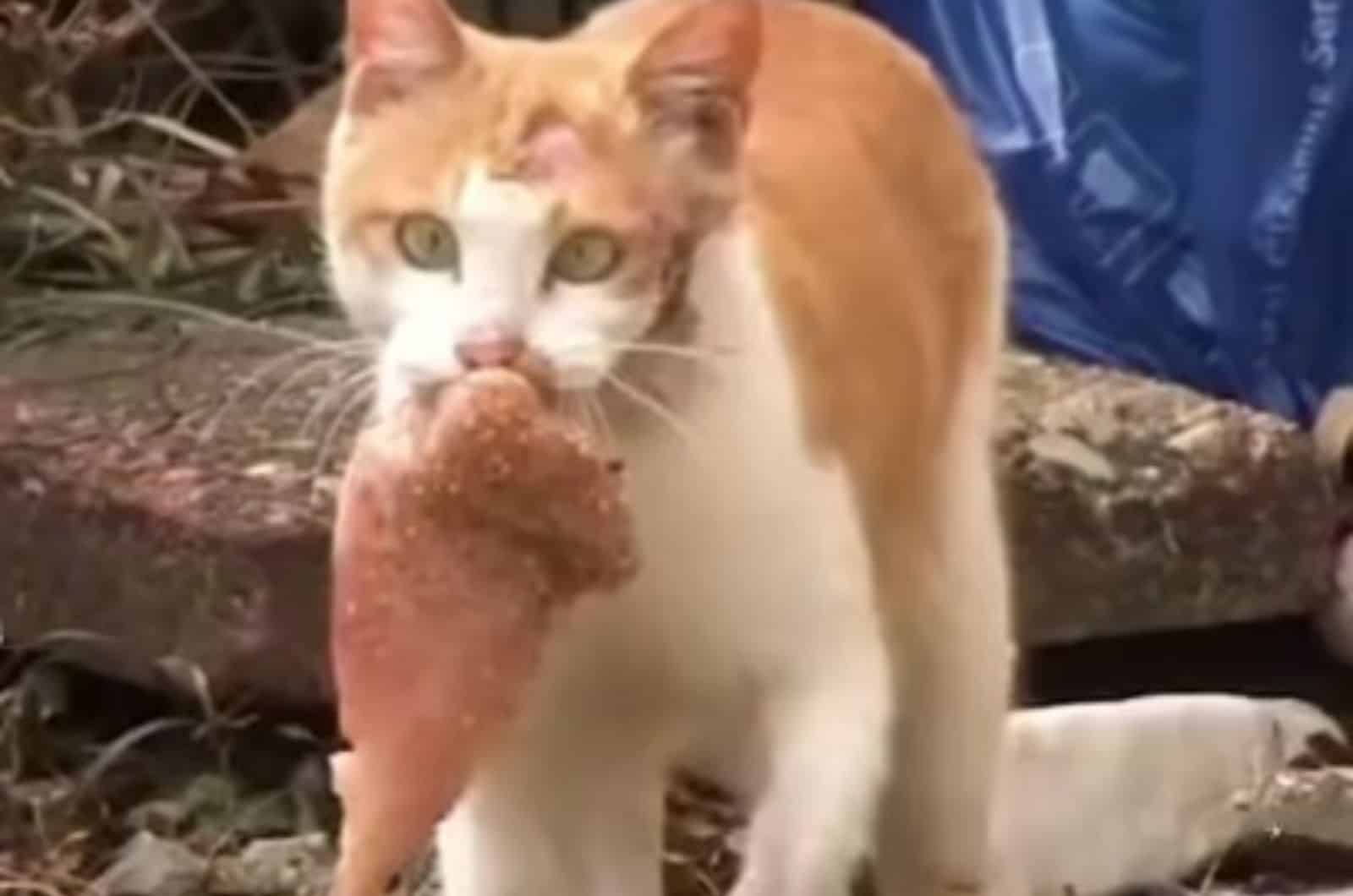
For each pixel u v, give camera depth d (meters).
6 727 6.89
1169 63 8.23
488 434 4.65
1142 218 8.27
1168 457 7.38
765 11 5.68
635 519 4.89
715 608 4.99
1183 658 7.62
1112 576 7.29
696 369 4.87
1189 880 6.74
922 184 5.72
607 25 5.39
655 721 5.16
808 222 5.30
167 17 8.95
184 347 7.51
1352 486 7.90
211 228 8.10
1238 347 8.22
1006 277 6.50
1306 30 8.05
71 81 8.58
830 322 5.21
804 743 5.02
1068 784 6.66
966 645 5.80
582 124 4.70
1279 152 8.12
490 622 4.77
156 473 6.85
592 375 4.68
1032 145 8.31
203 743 6.80
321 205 5.75
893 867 5.93
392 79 4.78
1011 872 6.46
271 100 9.04
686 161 4.77
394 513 4.75
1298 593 7.55
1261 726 6.89
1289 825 6.76
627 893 5.35
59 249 8.00
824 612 5.04
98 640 6.90
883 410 5.35
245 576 6.61
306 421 7.05
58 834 6.62
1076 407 7.45
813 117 5.54
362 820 4.81
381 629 4.78
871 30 5.82
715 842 6.53
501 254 4.65
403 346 4.68
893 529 5.50
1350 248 8.20
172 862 6.44
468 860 5.21
